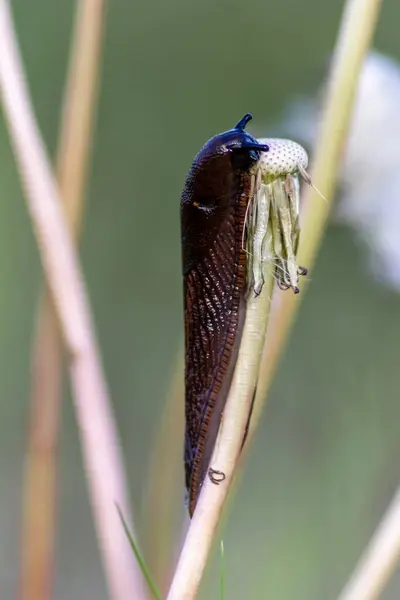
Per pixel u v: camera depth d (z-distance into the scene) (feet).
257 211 2.43
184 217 2.51
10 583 4.16
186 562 2.42
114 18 4.63
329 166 2.54
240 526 3.72
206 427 2.52
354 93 2.53
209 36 4.60
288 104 3.52
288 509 3.48
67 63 4.37
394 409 3.44
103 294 4.51
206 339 2.51
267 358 2.53
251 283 2.44
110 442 2.67
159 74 4.62
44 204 2.64
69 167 2.77
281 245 2.43
